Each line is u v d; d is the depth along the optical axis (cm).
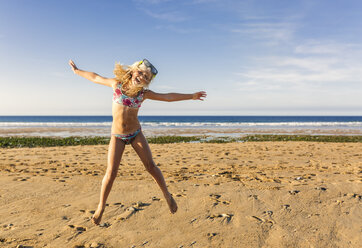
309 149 1212
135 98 313
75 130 3128
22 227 372
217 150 1170
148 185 571
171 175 671
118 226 379
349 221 396
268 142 1619
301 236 352
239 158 947
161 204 460
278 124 5350
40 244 327
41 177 639
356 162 867
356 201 473
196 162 864
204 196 498
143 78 303
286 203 465
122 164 815
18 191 526
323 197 494
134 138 326
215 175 670
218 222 392
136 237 349
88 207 448
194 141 1838
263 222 392
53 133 2644
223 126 4434
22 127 3775
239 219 402
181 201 474
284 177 650
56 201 475
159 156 991
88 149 1195
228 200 479
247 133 2811
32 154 1027
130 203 466
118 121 316
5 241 332
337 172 709
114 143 321
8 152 1083
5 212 424
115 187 555
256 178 640
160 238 347
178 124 5094
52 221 393
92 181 605
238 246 327
